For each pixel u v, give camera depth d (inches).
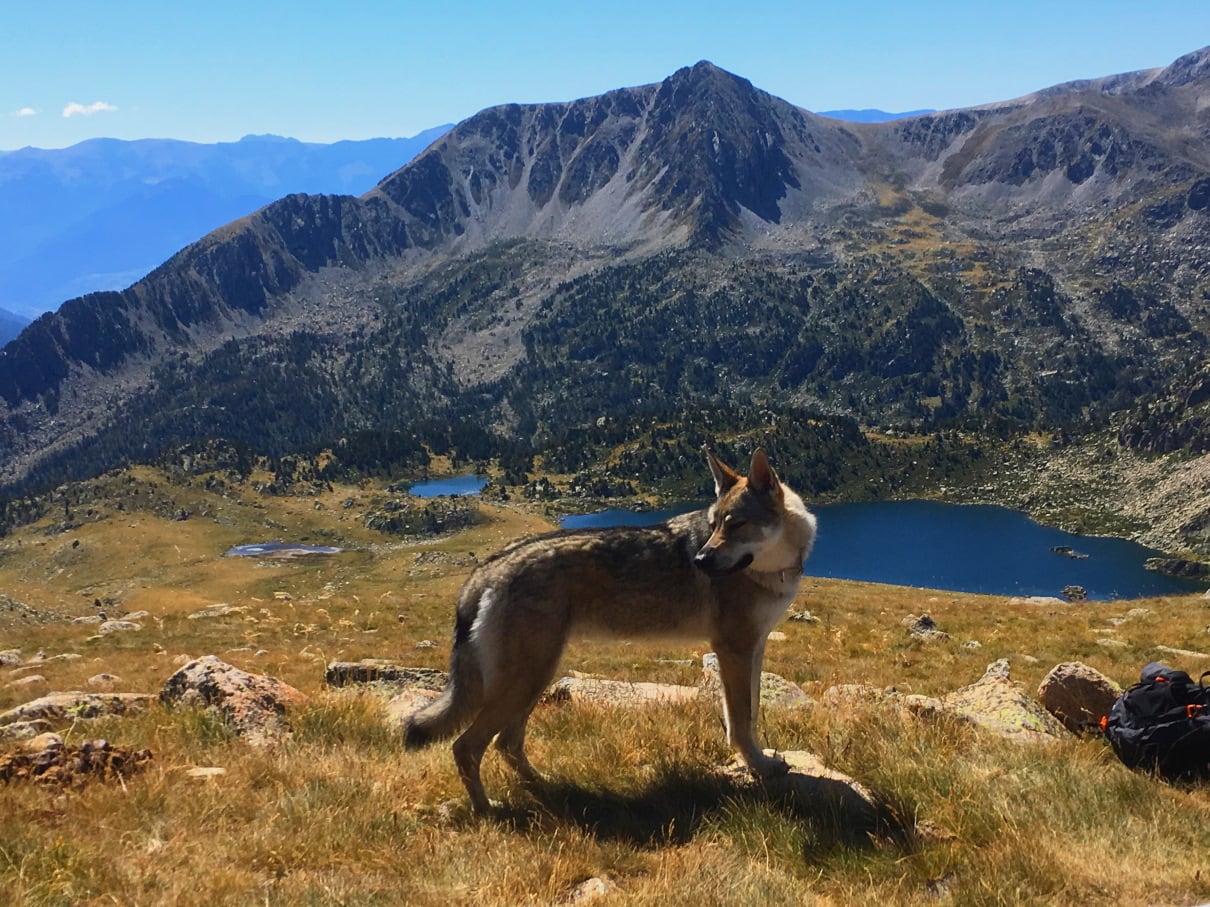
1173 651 325.7
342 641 425.7
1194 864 88.4
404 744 104.0
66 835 90.2
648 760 113.2
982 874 85.5
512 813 100.9
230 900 80.7
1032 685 256.4
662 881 84.1
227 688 132.8
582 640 109.3
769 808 98.6
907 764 105.3
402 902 81.4
